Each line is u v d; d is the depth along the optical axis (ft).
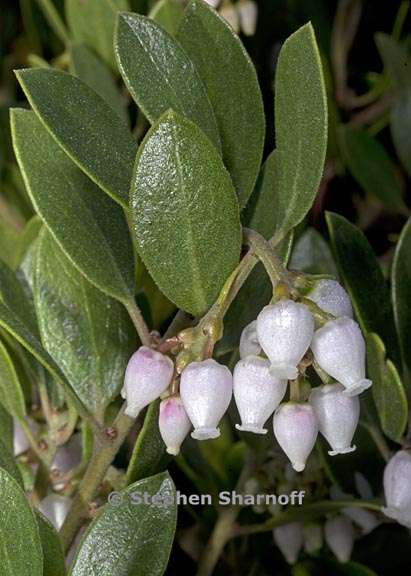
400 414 0.60
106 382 0.62
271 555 0.73
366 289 0.64
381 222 0.90
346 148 0.85
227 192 0.52
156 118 0.54
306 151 0.55
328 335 0.52
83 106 0.54
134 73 0.54
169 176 0.51
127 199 0.54
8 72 0.99
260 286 0.58
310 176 0.55
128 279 0.57
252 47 0.90
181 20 0.58
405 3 0.93
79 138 0.54
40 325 0.61
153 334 0.56
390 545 0.73
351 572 0.70
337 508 0.65
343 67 0.95
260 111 0.57
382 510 0.63
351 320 0.52
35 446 0.63
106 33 0.83
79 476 0.63
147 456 0.56
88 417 0.57
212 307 0.53
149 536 0.54
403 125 0.86
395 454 0.61
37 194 0.56
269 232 0.58
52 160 0.57
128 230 0.58
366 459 0.68
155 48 0.55
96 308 0.62
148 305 0.63
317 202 0.85
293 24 0.92
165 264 0.53
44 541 0.54
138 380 0.53
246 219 0.59
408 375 0.65
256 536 0.73
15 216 0.89
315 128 0.54
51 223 0.56
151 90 0.54
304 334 0.51
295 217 0.55
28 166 0.56
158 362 0.53
